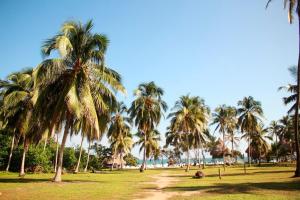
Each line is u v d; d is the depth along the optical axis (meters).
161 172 54.66
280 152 93.19
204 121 63.62
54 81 25.61
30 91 34.12
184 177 36.16
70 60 25.72
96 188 20.45
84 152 74.44
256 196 15.27
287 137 81.00
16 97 32.25
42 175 38.84
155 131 79.94
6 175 37.12
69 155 63.72
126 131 70.56
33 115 27.41
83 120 25.81
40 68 23.66
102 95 27.02
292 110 42.69
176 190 19.69
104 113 27.11
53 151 60.62
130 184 24.80
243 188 19.36
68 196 15.93
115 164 97.88
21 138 43.59
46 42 24.27
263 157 106.44
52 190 18.59
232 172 44.72
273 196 15.13
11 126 36.44
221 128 70.81
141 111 53.62
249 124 68.25
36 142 35.31
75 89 24.22
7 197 14.97
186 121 59.72
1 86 35.44
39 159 50.47
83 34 25.55
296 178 25.98
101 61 25.20
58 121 25.84
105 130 27.45
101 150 99.06
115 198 15.56
